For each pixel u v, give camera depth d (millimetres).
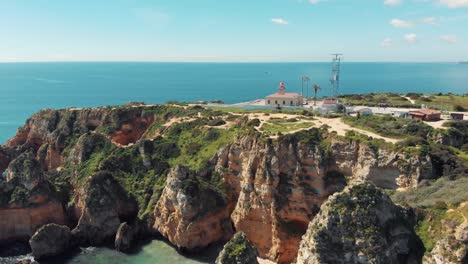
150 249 80688
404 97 143875
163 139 104312
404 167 69938
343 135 80000
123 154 100125
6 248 80625
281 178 77688
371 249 49312
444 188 61469
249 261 54719
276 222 75375
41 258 76500
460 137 81750
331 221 51812
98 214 83688
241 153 85375
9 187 83812
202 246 78938
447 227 51281
